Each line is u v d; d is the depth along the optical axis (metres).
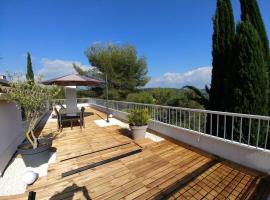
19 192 2.38
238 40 4.05
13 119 4.04
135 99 10.94
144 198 2.17
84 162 3.27
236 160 2.95
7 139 3.43
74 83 7.16
